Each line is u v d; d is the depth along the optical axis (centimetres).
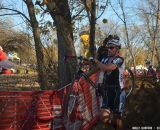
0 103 679
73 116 733
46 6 1051
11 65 907
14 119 690
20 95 696
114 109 670
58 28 1030
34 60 1856
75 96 733
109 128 666
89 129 740
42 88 1255
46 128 723
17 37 1969
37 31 1240
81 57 726
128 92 662
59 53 1041
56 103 731
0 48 892
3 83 1788
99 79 704
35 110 710
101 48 734
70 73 989
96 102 731
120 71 677
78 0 1273
